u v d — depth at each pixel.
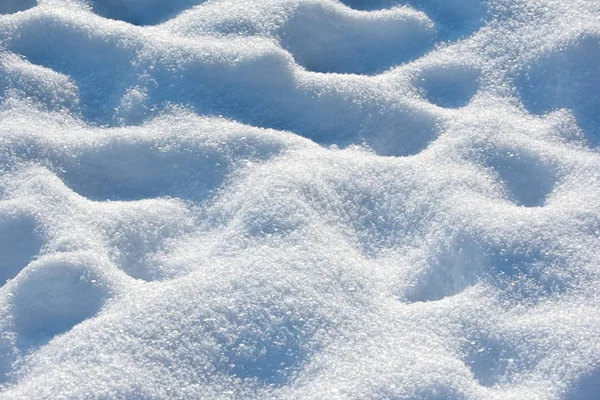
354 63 3.52
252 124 3.37
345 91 3.40
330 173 3.26
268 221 3.18
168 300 3.07
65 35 3.47
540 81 3.43
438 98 3.43
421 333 3.06
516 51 3.47
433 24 3.54
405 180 3.27
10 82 3.40
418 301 3.13
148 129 3.34
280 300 3.08
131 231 3.20
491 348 3.04
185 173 3.29
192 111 3.37
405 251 3.20
